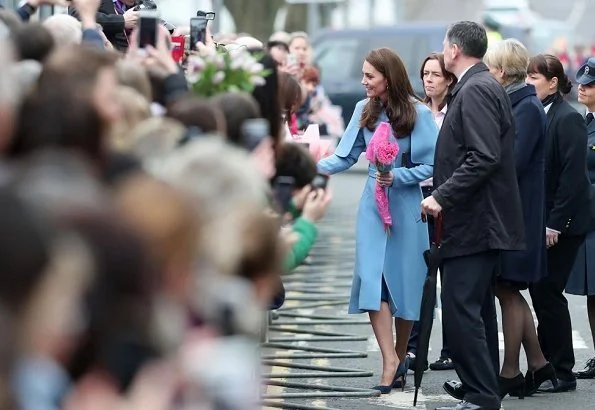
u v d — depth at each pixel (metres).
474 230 27.67
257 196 13.88
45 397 9.43
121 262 9.85
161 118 17.20
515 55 30.61
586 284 33.59
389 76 31.33
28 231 8.98
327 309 43.75
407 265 31.34
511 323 31.05
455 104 27.94
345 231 64.81
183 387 10.92
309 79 55.19
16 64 18.16
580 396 31.77
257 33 166.50
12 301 8.93
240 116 18.36
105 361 9.84
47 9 33.16
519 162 30.38
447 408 27.94
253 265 13.74
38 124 14.40
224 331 12.79
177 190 11.66
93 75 14.80
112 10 31.84
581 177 32.06
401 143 31.52
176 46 28.17
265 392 30.47
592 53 128.25
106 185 13.17
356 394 30.97
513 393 31.41
